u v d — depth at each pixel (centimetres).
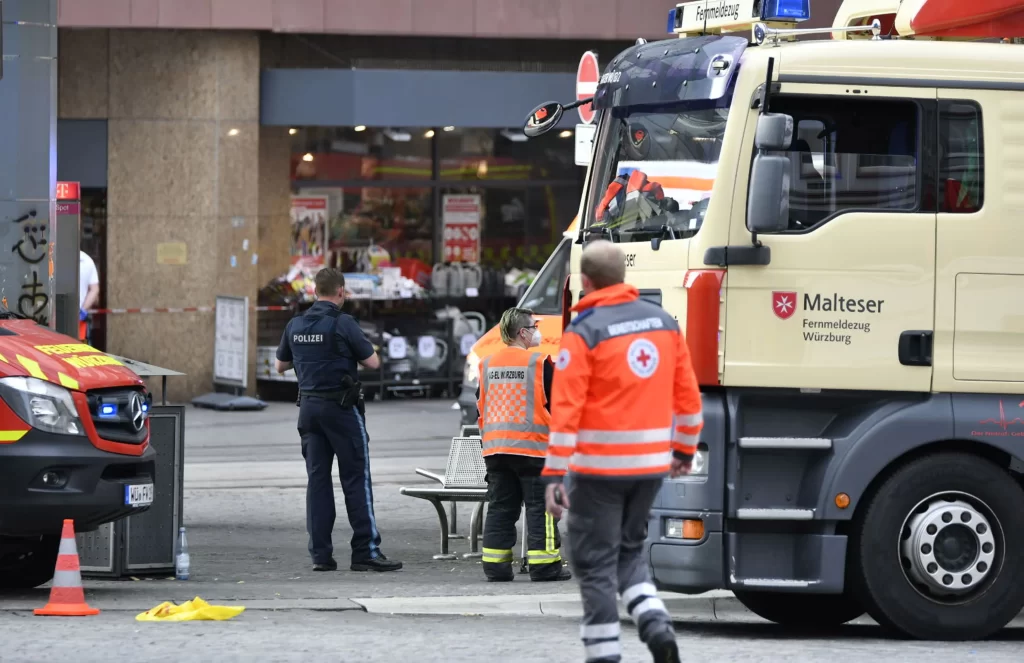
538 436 2942
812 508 2391
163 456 2978
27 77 3350
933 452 2441
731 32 2720
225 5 5984
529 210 6719
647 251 2483
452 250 6644
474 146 6656
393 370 6353
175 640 2259
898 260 2411
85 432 2608
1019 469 2431
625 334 1908
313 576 3038
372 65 6322
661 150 2509
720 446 2378
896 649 2325
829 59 2417
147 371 2939
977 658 2236
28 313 3369
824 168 2417
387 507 3981
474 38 6384
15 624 2397
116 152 6088
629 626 2555
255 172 6150
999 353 2431
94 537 2959
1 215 3350
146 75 6078
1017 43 2530
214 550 3350
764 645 2362
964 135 2444
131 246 6106
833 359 2392
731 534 2378
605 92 2600
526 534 3116
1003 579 2423
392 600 2681
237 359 6034
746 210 2383
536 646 2261
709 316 2372
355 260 6525
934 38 2573
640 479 1905
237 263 6150
